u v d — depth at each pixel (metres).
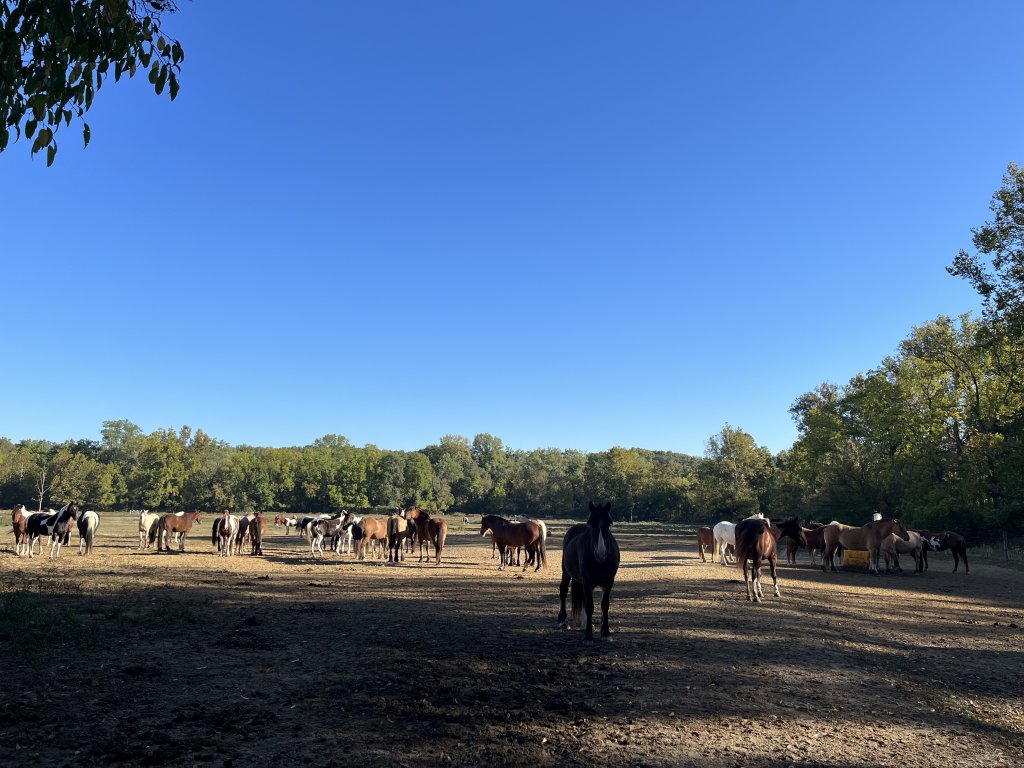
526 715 5.99
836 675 7.73
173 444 120.81
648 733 5.56
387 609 12.54
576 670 7.64
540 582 18.61
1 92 4.68
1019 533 41.59
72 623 9.37
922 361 44.09
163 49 5.23
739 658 8.38
